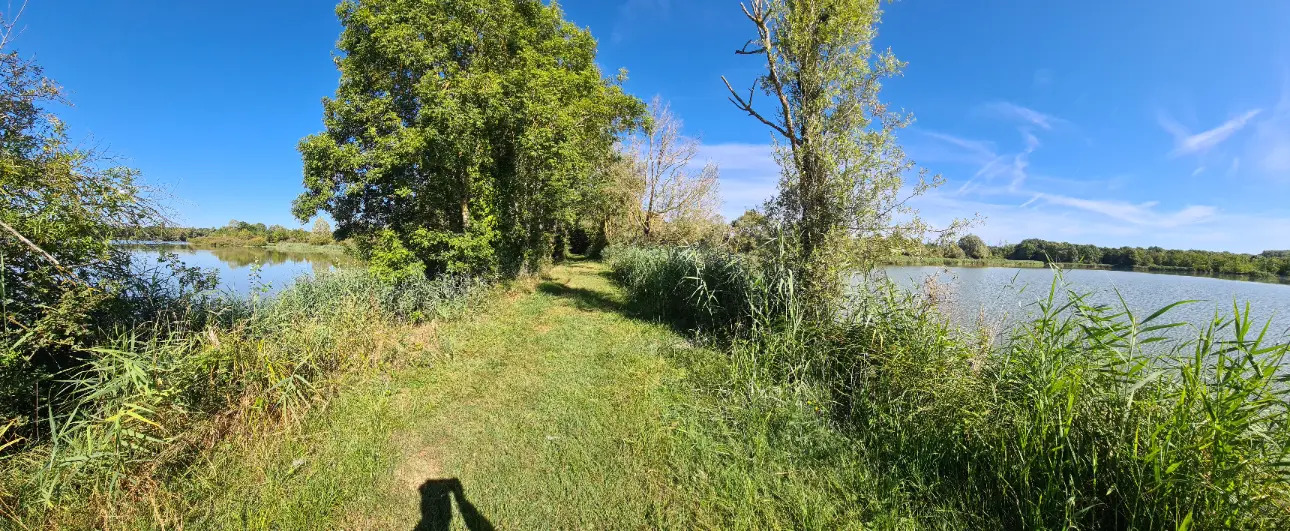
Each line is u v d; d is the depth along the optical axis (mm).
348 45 10164
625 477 3447
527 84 10523
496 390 5113
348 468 3527
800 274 5508
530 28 11945
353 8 10180
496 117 10062
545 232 17891
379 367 5488
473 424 4297
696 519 2994
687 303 8523
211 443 3623
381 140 9125
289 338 4879
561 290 13336
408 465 3627
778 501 3111
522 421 4352
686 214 25734
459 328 7680
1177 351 2906
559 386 5211
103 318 4652
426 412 4523
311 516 3008
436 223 11125
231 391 4004
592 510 3111
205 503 3084
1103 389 2895
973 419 3242
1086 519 2682
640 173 26172
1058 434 2693
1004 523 2816
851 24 5395
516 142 11227
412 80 9930
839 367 4617
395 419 4328
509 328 8008
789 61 5805
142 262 5473
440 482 3414
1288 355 3328
